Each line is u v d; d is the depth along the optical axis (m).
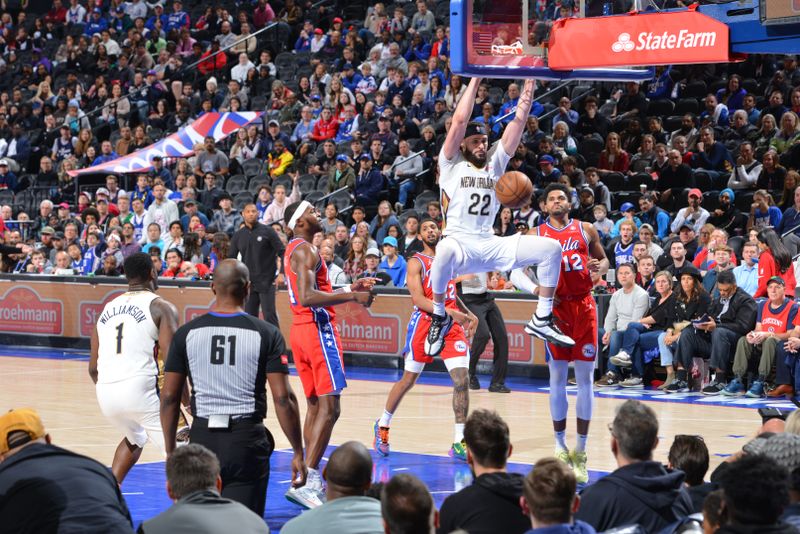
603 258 9.68
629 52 7.66
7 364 17.69
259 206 21.30
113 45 30.67
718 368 14.52
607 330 15.70
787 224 16.97
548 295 8.82
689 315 14.90
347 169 21.83
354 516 4.78
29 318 20.47
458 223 8.76
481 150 8.72
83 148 26.81
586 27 7.87
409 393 14.81
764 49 7.20
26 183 27.02
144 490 8.80
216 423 6.34
